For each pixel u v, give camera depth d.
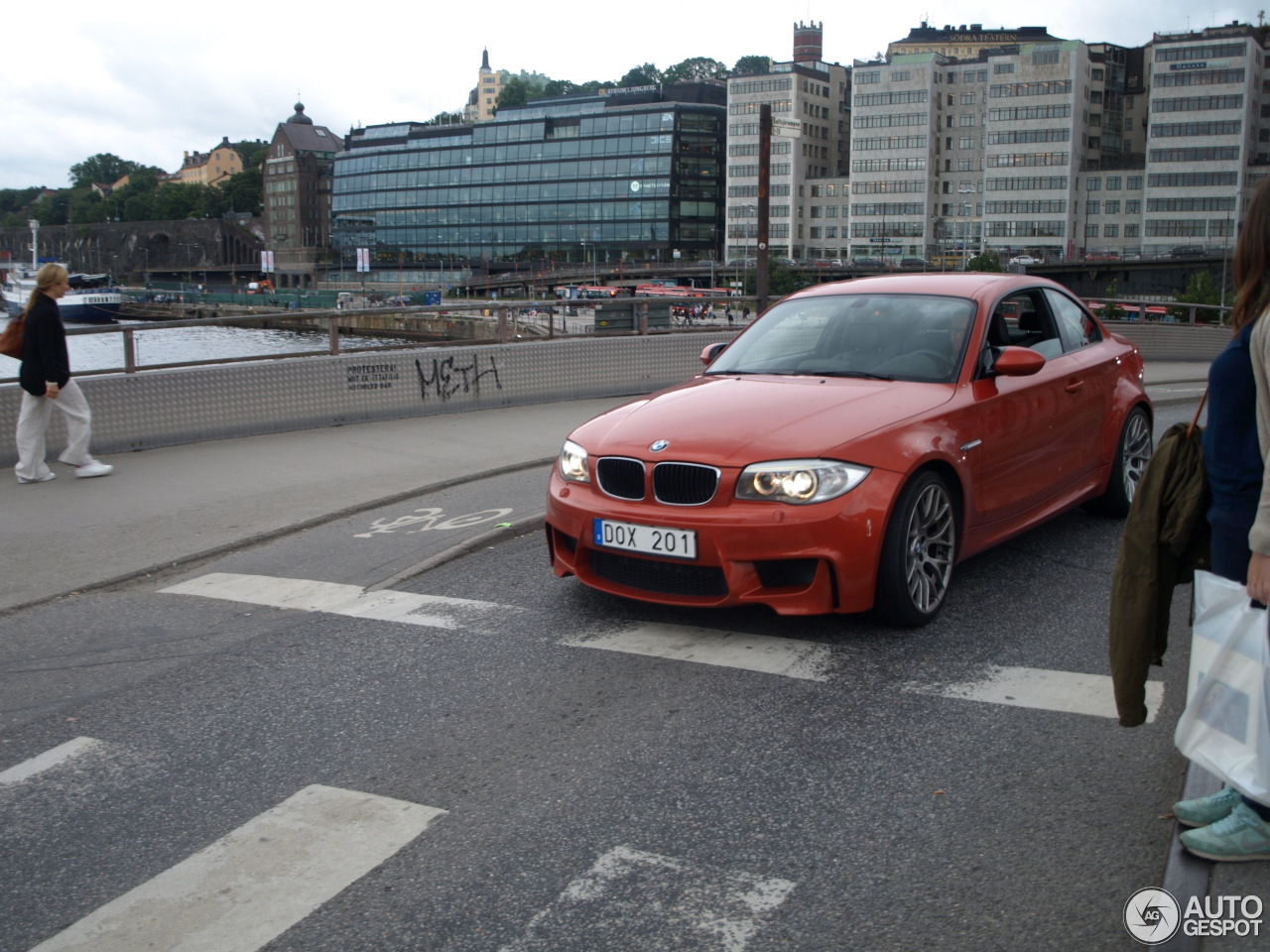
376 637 4.73
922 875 2.74
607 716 3.79
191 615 5.14
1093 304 20.64
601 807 3.15
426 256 156.62
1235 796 2.70
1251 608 2.50
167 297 124.62
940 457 4.58
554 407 12.23
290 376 10.38
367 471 8.43
